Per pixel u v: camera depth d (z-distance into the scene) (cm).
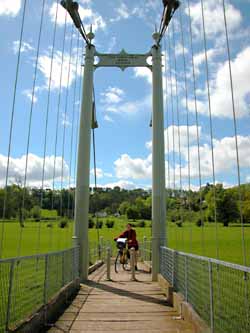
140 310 500
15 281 332
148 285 739
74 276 698
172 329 397
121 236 1060
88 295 625
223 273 301
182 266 496
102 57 921
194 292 413
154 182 859
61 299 513
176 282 547
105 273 976
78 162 854
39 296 416
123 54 920
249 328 245
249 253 1465
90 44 910
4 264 303
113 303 552
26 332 330
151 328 402
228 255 1430
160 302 561
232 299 278
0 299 296
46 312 422
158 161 867
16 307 336
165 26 897
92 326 412
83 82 894
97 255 1368
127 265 1120
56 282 513
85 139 861
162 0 829
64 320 442
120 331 391
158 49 920
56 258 513
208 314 343
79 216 833
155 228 834
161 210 843
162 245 820
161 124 885
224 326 295
